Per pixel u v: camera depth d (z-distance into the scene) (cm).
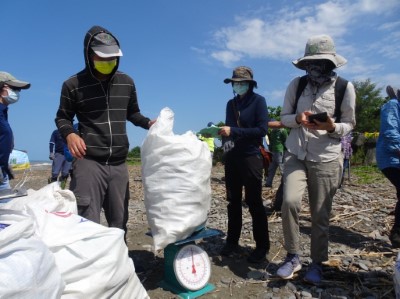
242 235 470
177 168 286
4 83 440
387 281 317
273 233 477
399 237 403
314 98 315
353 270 345
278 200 567
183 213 285
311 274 310
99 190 311
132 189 956
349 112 308
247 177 362
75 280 200
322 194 308
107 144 310
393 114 400
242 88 360
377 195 760
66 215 239
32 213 215
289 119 315
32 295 167
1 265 164
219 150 1788
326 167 304
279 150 829
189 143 293
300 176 311
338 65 300
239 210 388
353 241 443
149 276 339
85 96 303
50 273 181
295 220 308
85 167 304
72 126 301
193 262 306
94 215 305
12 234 173
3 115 425
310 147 308
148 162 296
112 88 312
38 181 1158
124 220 327
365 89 3350
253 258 370
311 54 305
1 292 156
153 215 292
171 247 306
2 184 407
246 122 366
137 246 430
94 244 212
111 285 210
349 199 691
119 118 316
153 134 293
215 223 541
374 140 1526
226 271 352
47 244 199
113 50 288
